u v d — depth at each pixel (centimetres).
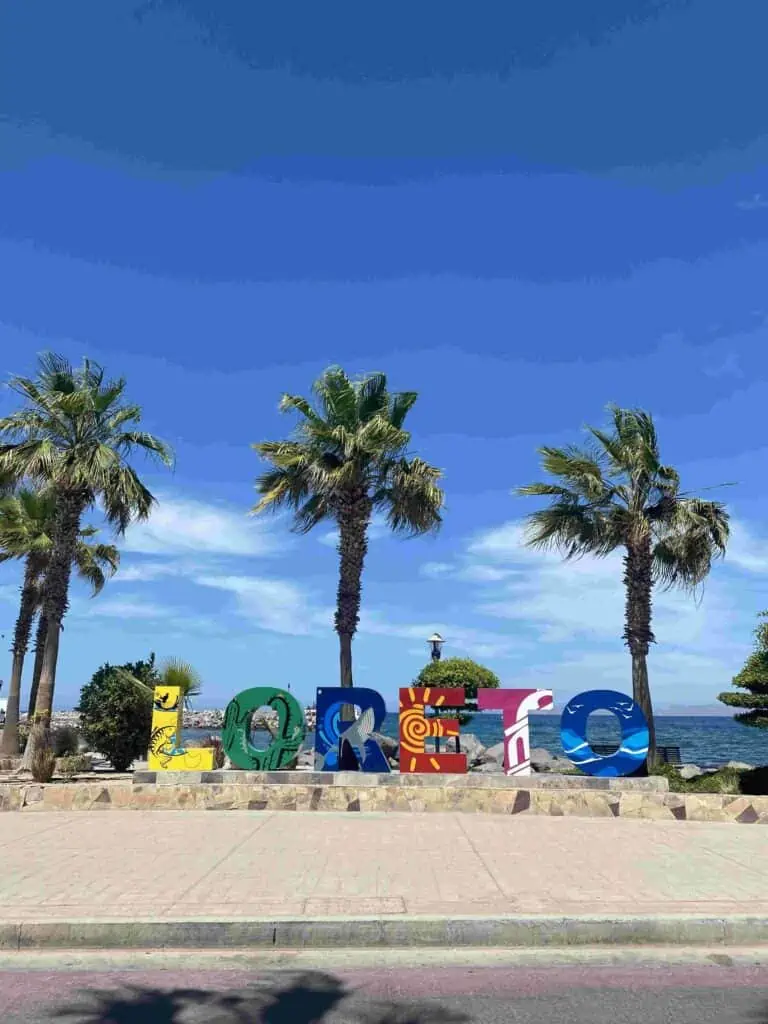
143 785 1230
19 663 2764
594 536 2036
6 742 2634
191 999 508
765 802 1146
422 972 557
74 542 1909
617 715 1284
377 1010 490
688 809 1163
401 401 2105
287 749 1323
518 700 1302
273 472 2111
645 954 594
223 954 593
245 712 1341
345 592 1959
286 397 2022
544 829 1049
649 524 1973
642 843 952
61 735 2112
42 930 611
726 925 626
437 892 708
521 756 1277
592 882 749
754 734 7369
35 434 1919
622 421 2027
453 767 1297
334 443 1997
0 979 543
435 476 2048
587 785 1244
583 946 612
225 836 984
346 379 2056
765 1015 482
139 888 720
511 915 634
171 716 1342
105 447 1859
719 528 1961
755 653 1839
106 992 520
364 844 933
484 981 540
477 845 930
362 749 1321
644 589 1941
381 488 2078
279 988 527
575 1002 502
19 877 762
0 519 2600
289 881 747
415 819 1130
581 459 2008
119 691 2050
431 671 2309
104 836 983
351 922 618
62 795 1220
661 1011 488
